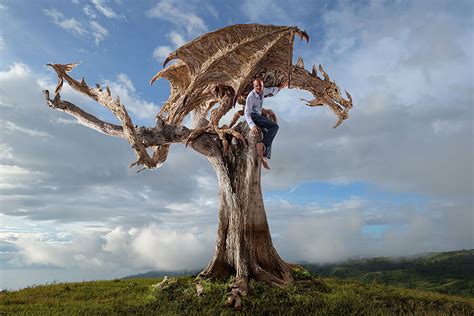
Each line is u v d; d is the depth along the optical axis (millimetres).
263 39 10312
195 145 11492
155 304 9219
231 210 11414
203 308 8719
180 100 11633
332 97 12500
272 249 11477
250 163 11297
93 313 8398
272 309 8352
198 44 10312
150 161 10141
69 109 11328
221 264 11273
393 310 8484
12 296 11094
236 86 10719
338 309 8320
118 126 11156
